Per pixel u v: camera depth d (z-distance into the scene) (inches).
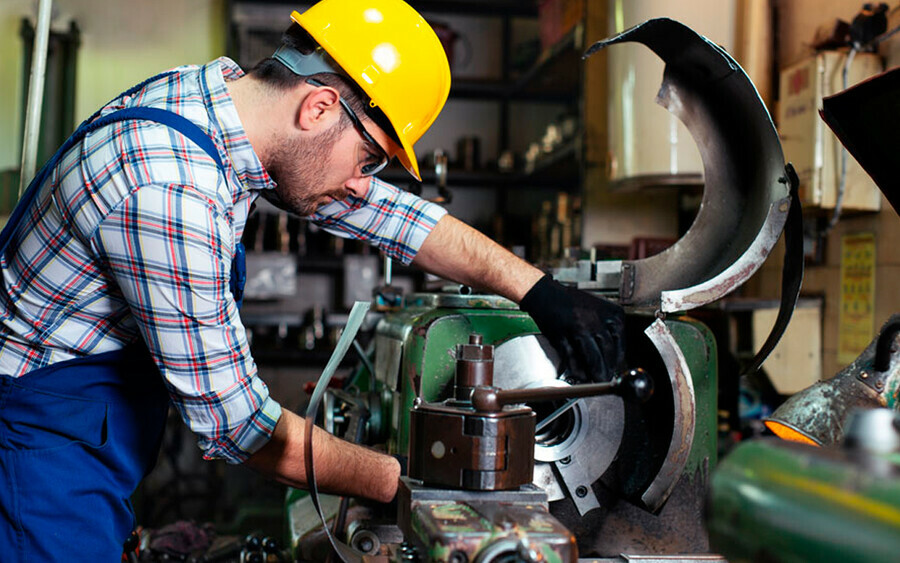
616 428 48.3
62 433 45.2
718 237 49.4
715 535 26.2
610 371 45.2
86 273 43.1
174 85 45.7
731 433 84.4
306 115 44.1
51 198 43.2
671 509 48.8
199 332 41.2
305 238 181.9
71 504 44.9
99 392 45.9
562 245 149.9
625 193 137.3
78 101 189.2
